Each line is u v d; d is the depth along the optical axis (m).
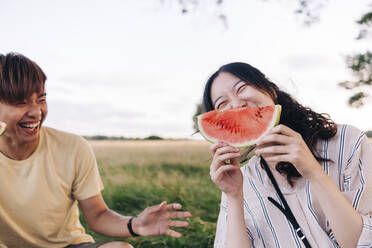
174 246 3.49
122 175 8.32
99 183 2.31
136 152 14.01
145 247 3.50
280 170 1.73
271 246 1.77
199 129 1.83
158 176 8.37
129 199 5.85
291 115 1.89
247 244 1.67
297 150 1.41
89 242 2.16
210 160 1.98
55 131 2.23
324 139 1.76
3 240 2.00
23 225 2.03
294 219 1.67
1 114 1.83
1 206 1.96
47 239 2.10
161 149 15.27
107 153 13.66
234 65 1.86
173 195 6.01
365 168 1.64
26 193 2.01
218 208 5.34
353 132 1.72
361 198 1.58
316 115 1.84
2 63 1.81
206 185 7.14
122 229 2.10
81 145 2.23
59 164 2.14
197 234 3.81
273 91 1.89
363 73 7.05
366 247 1.42
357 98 7.08
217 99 1.84
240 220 1.69
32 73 1.86
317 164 1.46
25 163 2.03
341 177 1.69
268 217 1.77
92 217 2.24
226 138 1.74
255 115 1.74
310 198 1.66
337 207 1.44
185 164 10.70
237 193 1.71
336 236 1.49
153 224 2.02
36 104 1.90
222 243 1.92
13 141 1.94
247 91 1.76
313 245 1.60
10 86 1.77
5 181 1.97
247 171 1.96
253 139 1.69
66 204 2.17
